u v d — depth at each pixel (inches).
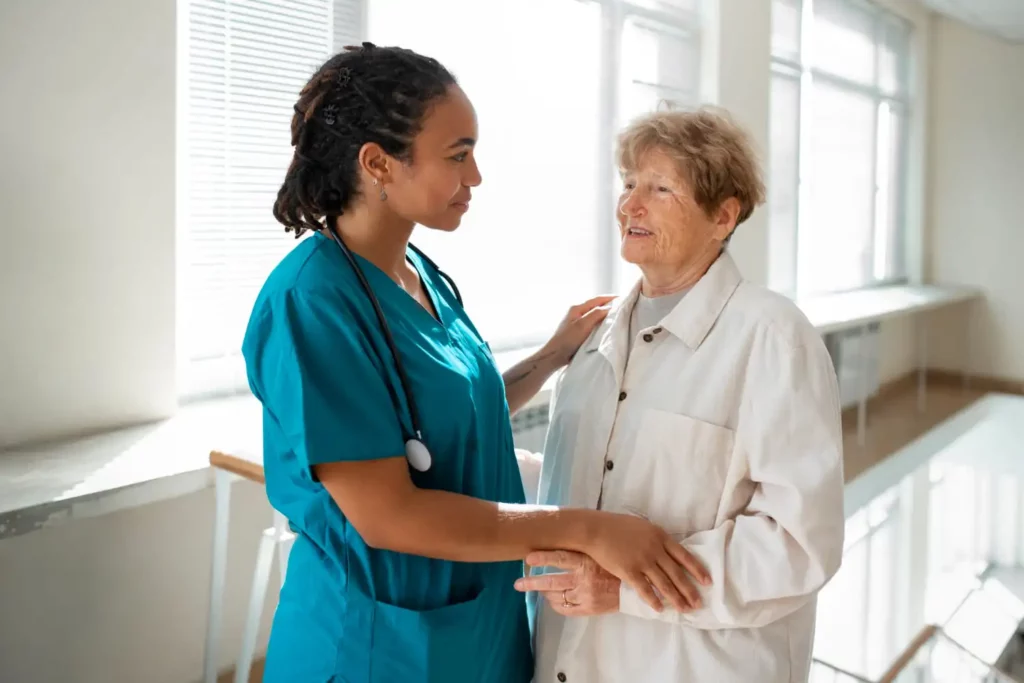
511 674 51.2
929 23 305.9
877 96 285.4
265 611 102.0
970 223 304.7
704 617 44.4
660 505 47.6
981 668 191.9
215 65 102.0
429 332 45.7
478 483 46.8
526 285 151.3
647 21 171.8
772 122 227.1
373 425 40.4
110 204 88.0
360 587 43.3
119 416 91.4
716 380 47.3
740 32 190.2
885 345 288.5
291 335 40.4
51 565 83.3
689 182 47.6
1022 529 254.7
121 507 72.3
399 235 45.0
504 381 58.4
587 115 160.7
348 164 41.8
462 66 134.5
